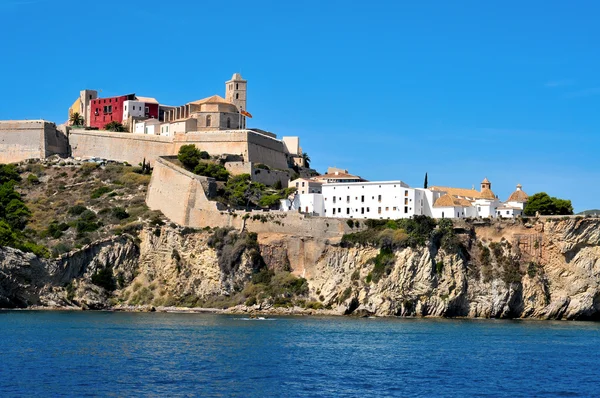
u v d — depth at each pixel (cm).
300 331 17700
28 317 19950
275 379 12244
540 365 14225
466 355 15050
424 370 13388
